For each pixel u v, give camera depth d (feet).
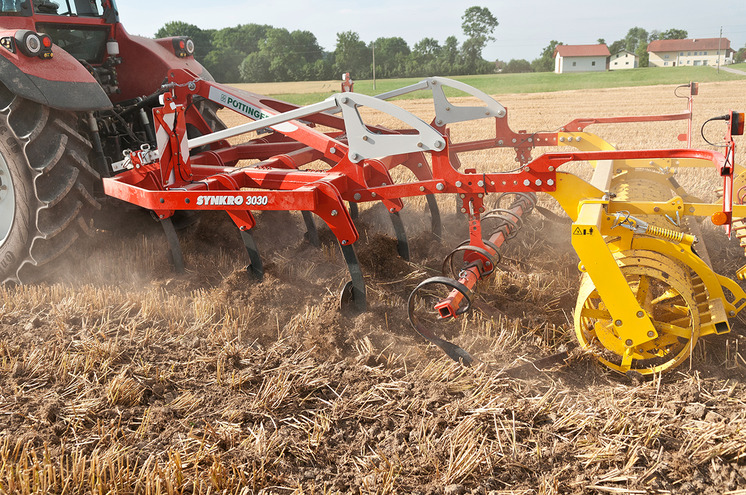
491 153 36.96
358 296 12.60
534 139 17.29
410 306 11.43
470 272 11.57
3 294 13.92
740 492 7.84
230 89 15.11
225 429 9.22
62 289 14.23
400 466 8.43
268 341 12.13
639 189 13.78
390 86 180.04
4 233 14.74
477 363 10.94
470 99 99.25
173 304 13.33
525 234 17.70
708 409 9.61
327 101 12.33
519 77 203.10
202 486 8.02
